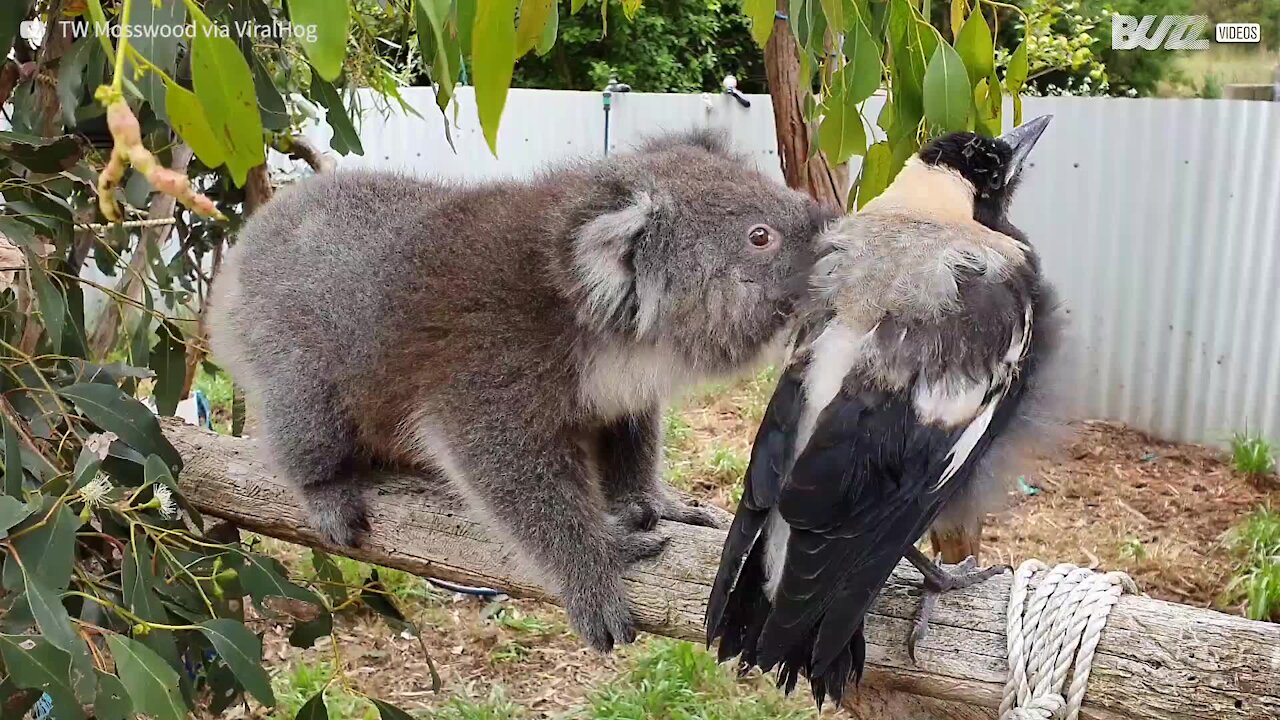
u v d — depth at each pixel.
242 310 1.10
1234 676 0.77
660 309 0.99
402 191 1.11
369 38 1.61
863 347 0.80
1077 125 2.72
